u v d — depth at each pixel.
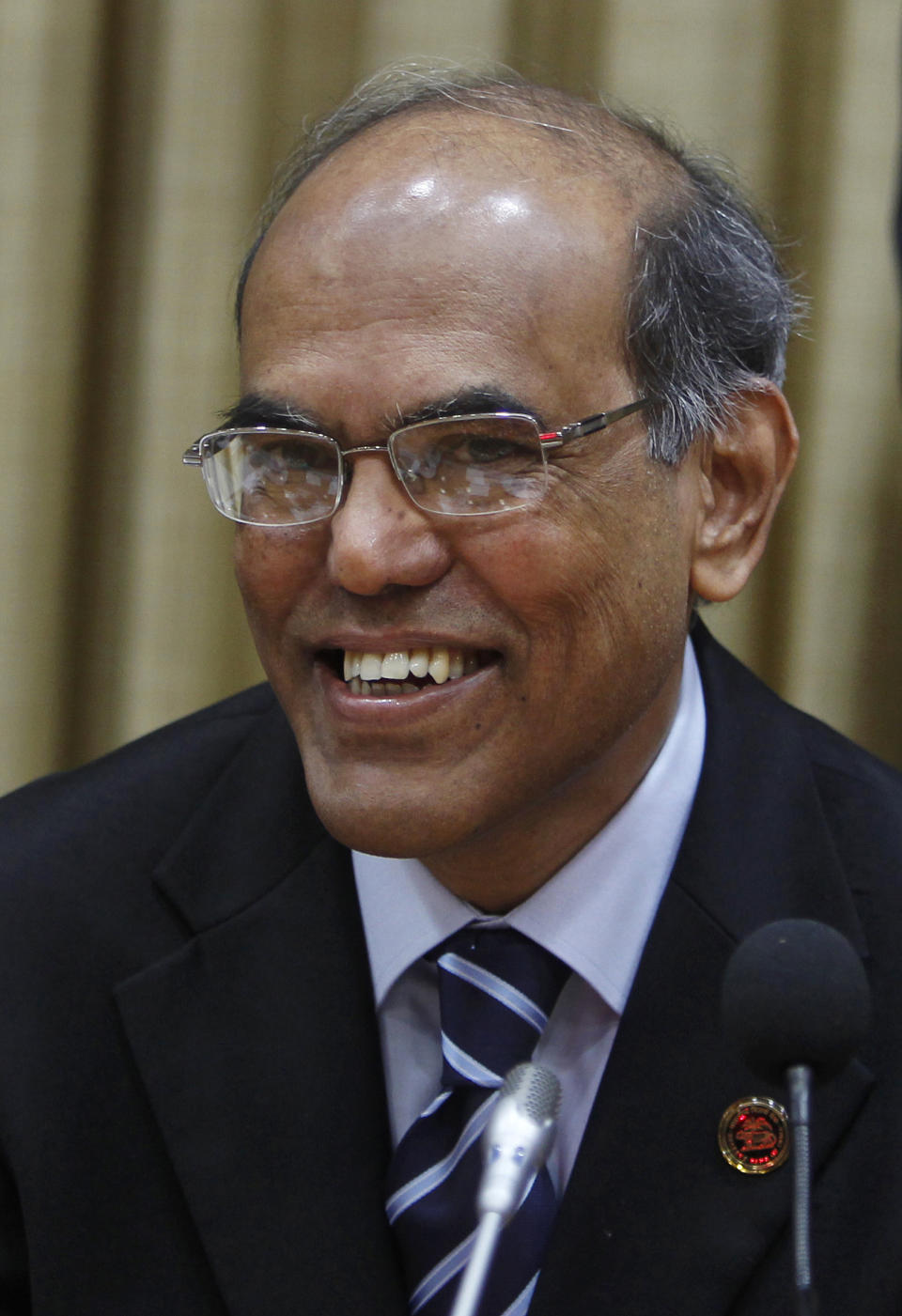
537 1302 2.85
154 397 6.16
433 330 2.80
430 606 2.85
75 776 3.69
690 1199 2.90
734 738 3.42
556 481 2.84
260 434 2.91
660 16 5.87
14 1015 3.22
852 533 5.82
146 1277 3.02
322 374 2.84
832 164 5.79
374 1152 3.05
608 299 2.92
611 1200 2.91
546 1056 3.18
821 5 5.80
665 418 3.03
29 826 3.52
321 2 6.04
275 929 3.27
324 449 2.88
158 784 3.60
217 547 6.20
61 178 6.18
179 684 6.20
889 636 5.83
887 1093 2.95
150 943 3.29
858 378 5.80
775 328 3.48
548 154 3.02
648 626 3.03
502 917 3.21
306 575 2.94
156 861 3.43
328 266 2.87
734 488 3.35
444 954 3.20
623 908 3.19
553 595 2.85
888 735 5.84
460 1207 2.91
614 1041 3.08
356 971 3.23
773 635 5.95
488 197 2.88
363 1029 3.17
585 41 5.91
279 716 3.68
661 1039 3.04
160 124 6.14
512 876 3.18
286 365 2.89
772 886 3.18
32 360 6.21
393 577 2.81
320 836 3.38
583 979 3.18
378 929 3.25
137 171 6.21
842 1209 2.87
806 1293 2.11
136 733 6.20
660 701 3.20
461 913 3.20
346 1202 2.99
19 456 6.23
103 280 6.25
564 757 2.97
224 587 6.21
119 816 3.52
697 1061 3.01
